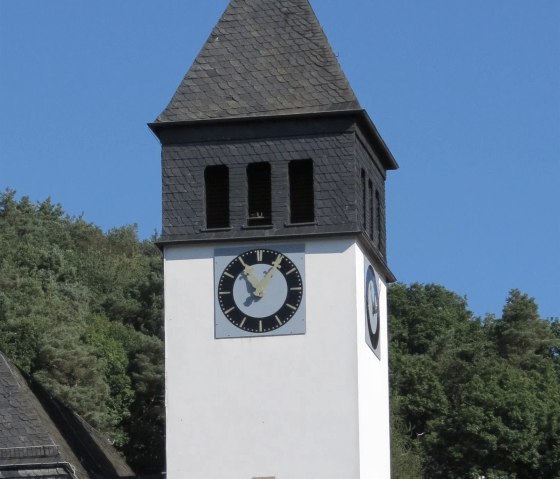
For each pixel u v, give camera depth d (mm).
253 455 62125
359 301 63312
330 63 64812
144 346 127062
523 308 155000
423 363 135250
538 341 153000
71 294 145625
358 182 63875
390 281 71250
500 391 114500
